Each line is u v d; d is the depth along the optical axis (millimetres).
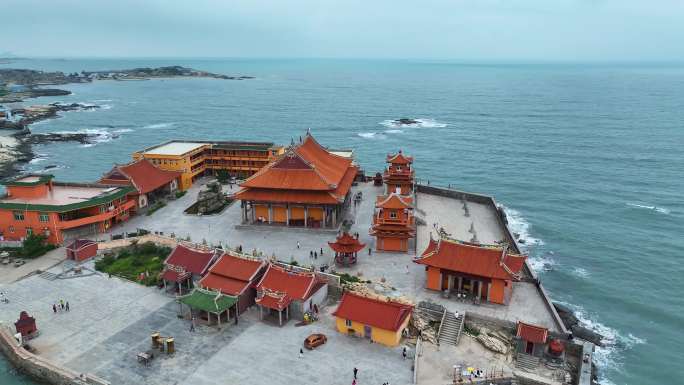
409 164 122812
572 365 66688
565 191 162250
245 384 60188
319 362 64375
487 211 120875
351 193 130125
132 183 114312
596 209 145500
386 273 84875
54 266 90750
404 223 92000
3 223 99688
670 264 110562
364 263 88562
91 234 102438
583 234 127562
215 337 70062
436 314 73125
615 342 82750
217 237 100562
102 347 67562
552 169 188375
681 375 74750
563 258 114000
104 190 110562
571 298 97062
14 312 75938
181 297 73750
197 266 82312
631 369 75875
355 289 78562
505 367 64812
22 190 105438
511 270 76562
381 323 67875
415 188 133500
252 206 108375
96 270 89562
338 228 103000
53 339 69438
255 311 77062
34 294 81312
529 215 141500
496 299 75812
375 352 66812
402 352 66812
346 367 63438
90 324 73125
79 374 61531
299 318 74438
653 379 73750
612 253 116375
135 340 69250
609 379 73438
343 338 69938
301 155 105688
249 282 76312
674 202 149500
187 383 60438
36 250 94312
